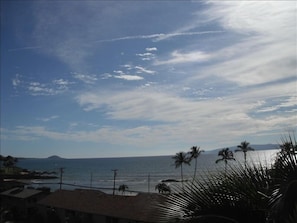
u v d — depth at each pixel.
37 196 56.41
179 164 88.38
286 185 4.63
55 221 44.12
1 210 56.75
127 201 37.22
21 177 157.00
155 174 187.38
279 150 5.02
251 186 4.98
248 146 55.62
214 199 5.05
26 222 50.91
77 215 41.06
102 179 172.38
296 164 4.77
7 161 161.75
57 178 175.12
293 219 4.17
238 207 5.00
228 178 5.18
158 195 5.64
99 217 37.66
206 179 5.27
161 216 5.27
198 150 87.19
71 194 47.28
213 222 5.01
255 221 4.97
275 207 4.54
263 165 5.23
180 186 5.39
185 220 5.09
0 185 83.19
